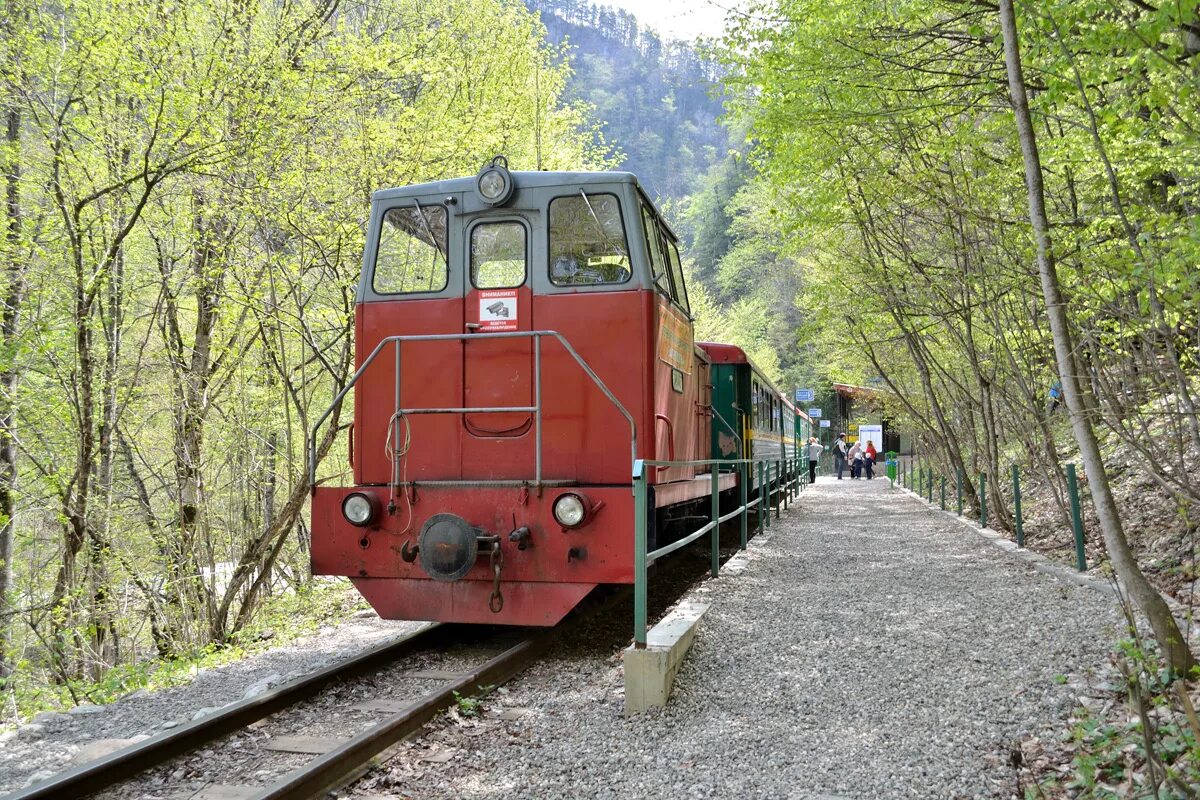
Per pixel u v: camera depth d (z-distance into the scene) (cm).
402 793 383
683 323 820
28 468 1262
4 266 1096
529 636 696
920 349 1482
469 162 1248
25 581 1370
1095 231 658
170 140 1045
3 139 1127
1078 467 1305
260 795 346
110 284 1220
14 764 441
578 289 666
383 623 818
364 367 660
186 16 1055
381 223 714
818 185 1032
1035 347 966
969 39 757
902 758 400
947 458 1891
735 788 377
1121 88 614
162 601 1273
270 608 1278
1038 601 707
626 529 606
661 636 537
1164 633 436
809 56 803
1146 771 340
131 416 1340
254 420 1488
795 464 2212
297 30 1196
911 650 579
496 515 628
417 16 1415
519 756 426
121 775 402
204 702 551
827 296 1354
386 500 650
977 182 858
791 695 501
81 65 1014
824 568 958
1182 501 595
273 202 1138
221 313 1280
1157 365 665
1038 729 422
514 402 669
